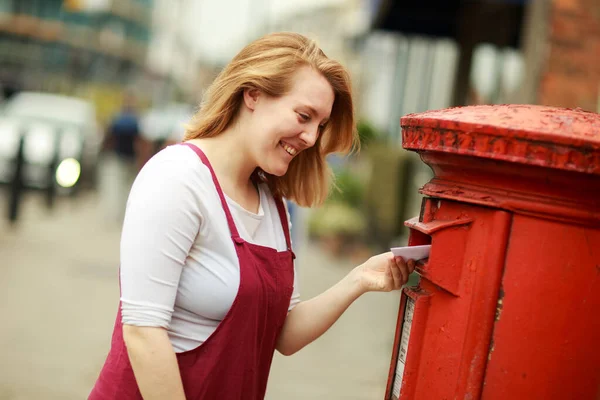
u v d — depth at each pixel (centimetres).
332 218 1234
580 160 165
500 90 1038
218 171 216
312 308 236
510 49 947
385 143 1371
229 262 206
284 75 210
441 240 185
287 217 237
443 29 1090
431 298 191
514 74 962
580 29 604
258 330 211
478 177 181
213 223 204
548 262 176
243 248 207
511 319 178
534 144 167
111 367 209
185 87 7238
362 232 1212
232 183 217
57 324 603
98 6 4638
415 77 1645
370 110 2127
